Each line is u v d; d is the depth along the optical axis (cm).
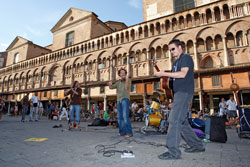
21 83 4225
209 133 469
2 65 5756
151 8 2947
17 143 411
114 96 2558
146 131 716
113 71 2772
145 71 2462
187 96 281
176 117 281
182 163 253
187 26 2308
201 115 1568
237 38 2000
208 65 2105
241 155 304
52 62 3666
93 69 3006
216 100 2062
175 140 278
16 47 4938
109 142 431
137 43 2627
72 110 773
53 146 378
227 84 1680
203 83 1808
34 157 290
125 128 535
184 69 279
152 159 276
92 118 1991
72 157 290
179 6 2703
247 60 1864
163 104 754
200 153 317
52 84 3466
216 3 2120
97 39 3089
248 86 1576
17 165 248
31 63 4162
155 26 2502
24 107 1231
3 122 1094
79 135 559
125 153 300
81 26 3712
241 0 1998
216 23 2078
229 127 962
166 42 2364
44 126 877
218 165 244
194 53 2136
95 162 261
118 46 2788
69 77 3300
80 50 3275
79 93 778
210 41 2142
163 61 2355
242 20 1945
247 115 558
